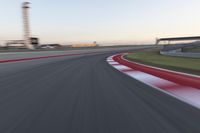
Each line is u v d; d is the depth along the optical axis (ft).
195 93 23.34
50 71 46.55
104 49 218.38
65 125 13.69
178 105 18.31
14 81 32.50
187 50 162.61
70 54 147.84
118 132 12.46
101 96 21.89
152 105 18.34
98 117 15.17
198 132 12.41
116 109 17.13
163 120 14.47
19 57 92.73
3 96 22.29
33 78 35.68
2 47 204.33
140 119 14.70
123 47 293.43
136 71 46.52
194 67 51.70
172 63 66.08
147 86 27.91
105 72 44.47
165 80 33.17
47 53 121.80
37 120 14.71
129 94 22.88
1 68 54.08
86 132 12.52
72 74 40.93
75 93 23.40
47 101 19.90
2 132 12.77
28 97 21.66
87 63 70.33
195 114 15.76
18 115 15.87
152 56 114.83
